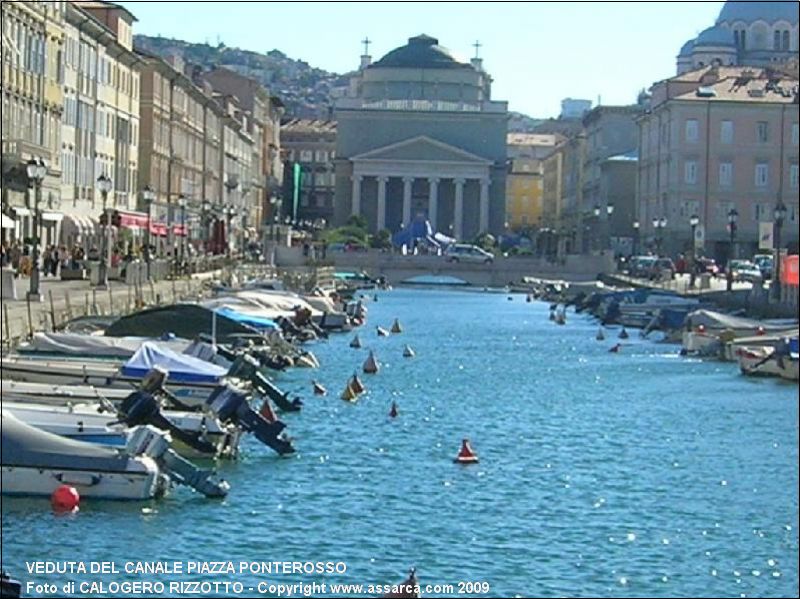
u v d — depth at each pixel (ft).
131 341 238.27
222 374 207.92
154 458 154.81
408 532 149.59
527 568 136.87
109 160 554.46
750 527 155.84
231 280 504.43
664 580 133.90
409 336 435.12
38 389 183.83
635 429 232.73
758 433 228.84
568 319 534.37
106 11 583.17
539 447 210.18
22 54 424.05
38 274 339.57
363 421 231.91
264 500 161.07
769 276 536.42
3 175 406.00
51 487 150.30
